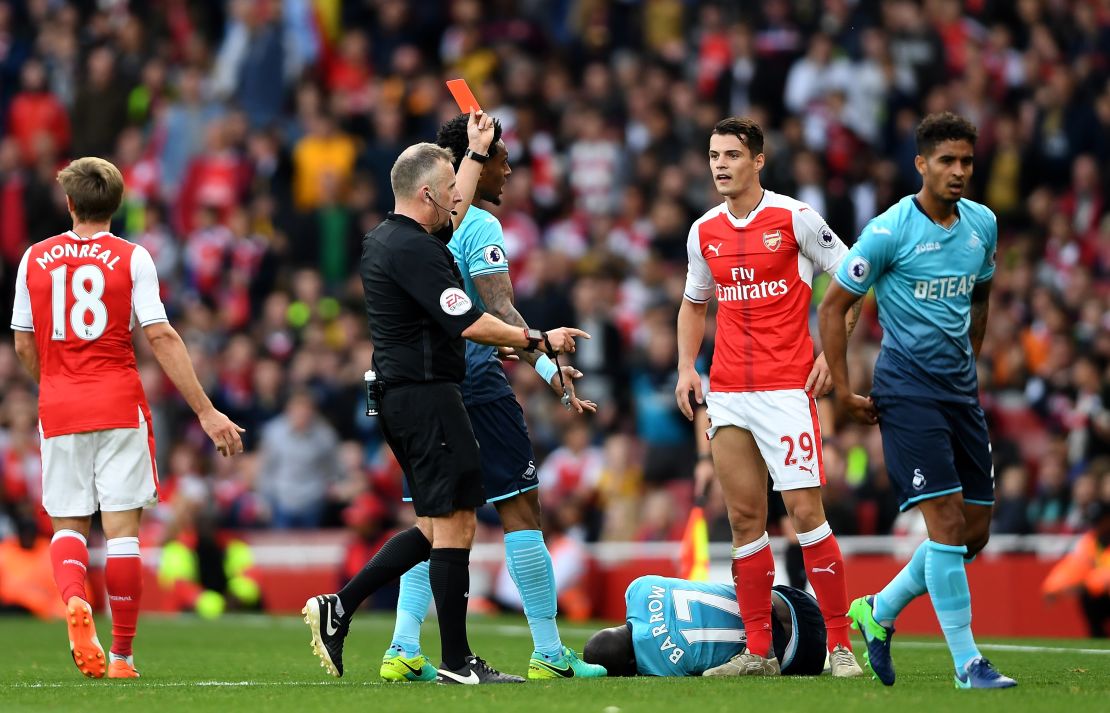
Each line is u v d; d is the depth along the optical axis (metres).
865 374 46.69
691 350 25.05
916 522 43.41
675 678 23.41
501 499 24.39
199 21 74.50
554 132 66.31
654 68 66.19
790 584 34.53
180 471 52.38
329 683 23.25
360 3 73.81
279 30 70.00
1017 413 51.50
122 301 24.56
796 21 67.94
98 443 24.52
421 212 23.00
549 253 57.28
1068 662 27.39
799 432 23.59
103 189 24.75
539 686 21.73
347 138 65.31
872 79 64.50
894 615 21.80
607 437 53.47
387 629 40.97
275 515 54.06
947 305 21.86
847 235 57.28
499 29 71.31
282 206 62.66
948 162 21.55
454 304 22.31
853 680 22.53
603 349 55.41
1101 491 41.38
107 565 24.70
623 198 63.50
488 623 43.94
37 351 25.19
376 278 22.81
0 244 65.12
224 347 60.09
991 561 40.41
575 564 48.12
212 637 37.94
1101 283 57.06
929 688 21.17
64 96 72.44
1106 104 64.31
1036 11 70.88
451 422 22.61
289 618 47.38
